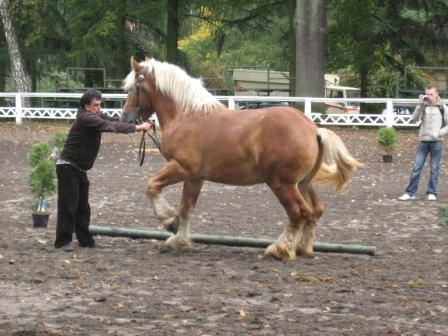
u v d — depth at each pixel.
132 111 10.96
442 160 22.56
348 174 10.22
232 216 14.07
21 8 38.81
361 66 38.78
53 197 15.73
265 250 10.60
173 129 10.45
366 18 36.94
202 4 38.09
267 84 43.69
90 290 8.41
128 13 38.16
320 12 31.03
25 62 42.28
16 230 12.37
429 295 8.44
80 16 38.25
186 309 7.67
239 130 10.12
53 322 7.18
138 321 7.25
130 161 22.16
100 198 16.03
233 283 8.86
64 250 10.72
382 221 13.77
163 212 10.55
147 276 9.17
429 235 12.51
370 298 8.24
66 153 10.66
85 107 10.82
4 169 20.62
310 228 10.43
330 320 7.37
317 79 31.16
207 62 59.56
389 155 22.06
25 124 30.44
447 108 16.09
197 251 10.88
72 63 42.25
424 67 39.53
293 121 9.98
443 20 38.06
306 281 9.03
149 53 42.50
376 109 40.38
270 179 10.00
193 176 10.44
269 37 52.56
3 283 8.68
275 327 7.09
